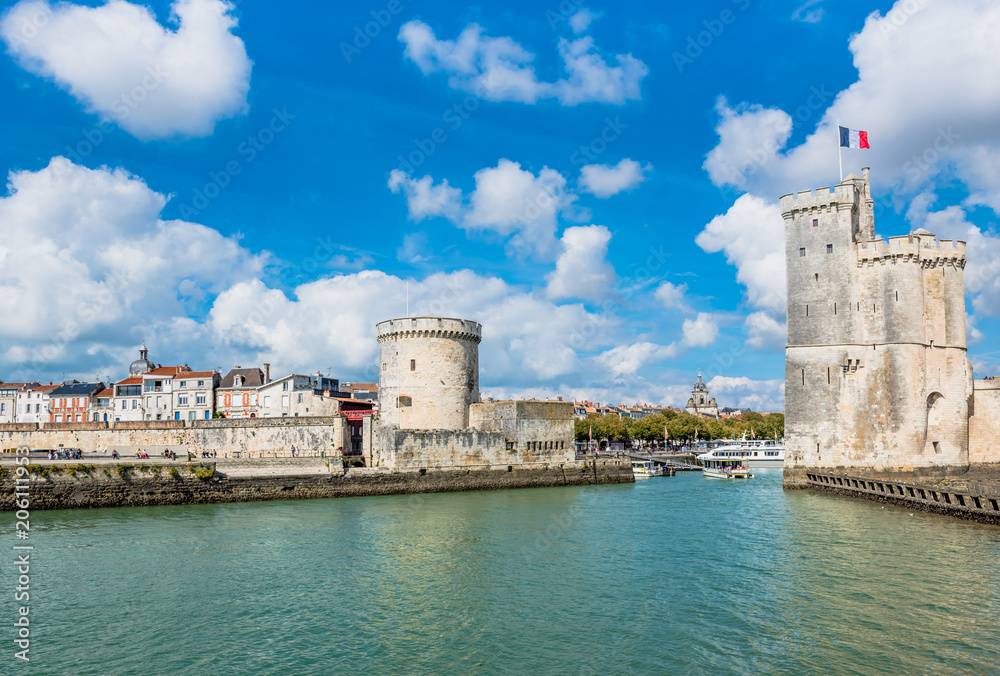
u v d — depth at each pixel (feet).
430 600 98.53
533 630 86.28
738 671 73.15
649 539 140.97
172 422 255.50
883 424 207.72
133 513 181.27
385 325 265.95
